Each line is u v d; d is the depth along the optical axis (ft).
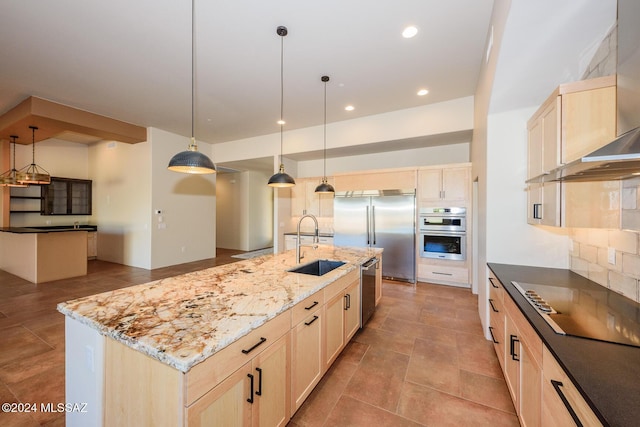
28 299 12.67
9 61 10.17
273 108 14.61
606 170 4.15
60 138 21.36
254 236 28.14
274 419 4.71
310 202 20.54
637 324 4.30
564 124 5.58
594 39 5.97
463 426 5.47
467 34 8.59
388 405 6.03
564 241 7.98
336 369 7.35
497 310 7.36
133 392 3.69
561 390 3.40
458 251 14.73
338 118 16.17
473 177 13.67
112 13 7.64
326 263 9.37
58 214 21.53
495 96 8.01
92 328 4.20
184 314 4.41
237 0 7.17
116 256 20.57
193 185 21.30
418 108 14.32
